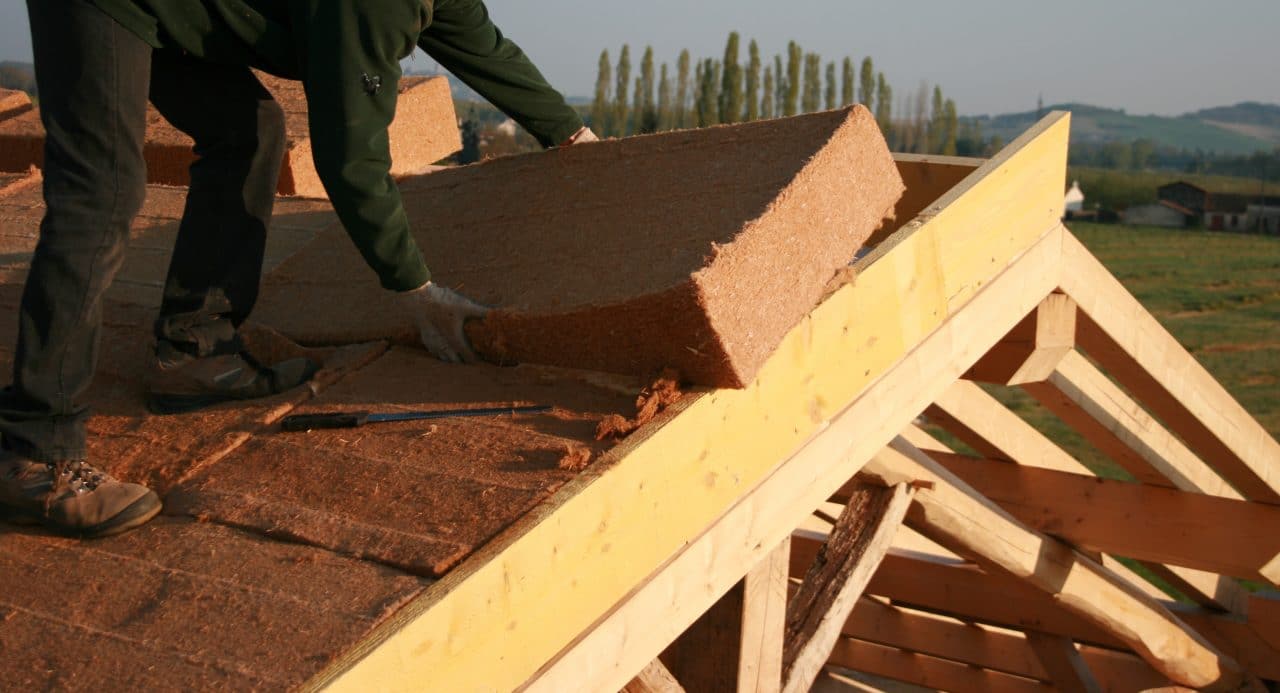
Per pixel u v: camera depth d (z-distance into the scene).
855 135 2.54
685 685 2.85
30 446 2.05
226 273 2.55
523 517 1.87
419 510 1.95
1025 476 5.10
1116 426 4.48
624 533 2.04
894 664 7.11
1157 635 5.20
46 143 2.08
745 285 2.19
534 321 2.43
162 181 4.63
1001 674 6.76
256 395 2.53
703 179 2.58
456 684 1.71
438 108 4.65
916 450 4.04
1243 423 4.46
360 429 2.31
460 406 2.37
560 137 2.99
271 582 1.79
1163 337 4.08
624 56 75.94
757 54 71.00
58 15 2.04
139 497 2.05
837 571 3.66
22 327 2.05
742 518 2.37
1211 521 4.77
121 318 3.07
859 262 2.72
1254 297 42.72
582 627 1.96
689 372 2.27
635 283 2.28
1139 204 85.44
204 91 2.47
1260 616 5.61
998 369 3.74
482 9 2.71
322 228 3.63
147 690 1.56
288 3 2.21
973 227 3.09
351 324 2.90
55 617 1.77
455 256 2.93
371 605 1.69
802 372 2.50
